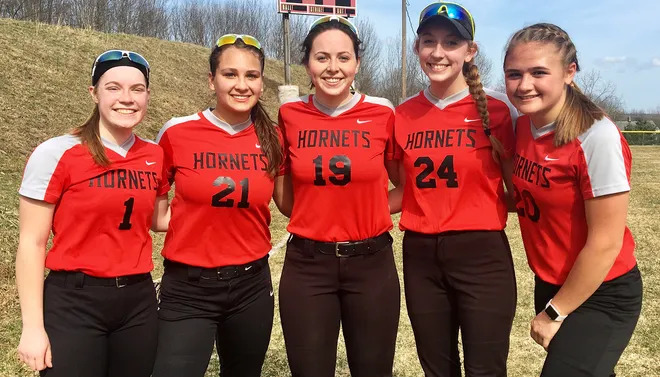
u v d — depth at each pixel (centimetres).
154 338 261
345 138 288
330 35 281
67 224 239
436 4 285
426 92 303
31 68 1301
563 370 244
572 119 240
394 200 327
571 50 244
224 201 274
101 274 241
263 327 292
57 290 238
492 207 286
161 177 271
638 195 1220
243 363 296
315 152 287
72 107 1185
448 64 284
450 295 293
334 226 285
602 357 243
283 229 868
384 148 299
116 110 246
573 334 248
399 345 466
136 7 3978
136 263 253
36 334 229
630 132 3116
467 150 283
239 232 280
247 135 288
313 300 287
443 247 283
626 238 261
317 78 286
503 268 283
